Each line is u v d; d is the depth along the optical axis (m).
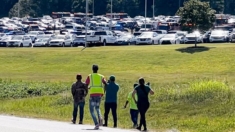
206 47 140.50
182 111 74.06
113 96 58.06
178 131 58.00
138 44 166.88
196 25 147.38
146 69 130.38
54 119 63.34
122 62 136.12
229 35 161.75
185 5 149.00
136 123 59.50
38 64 141.25
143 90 55.81
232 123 63.38
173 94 79.88
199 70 125.06
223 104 74.12
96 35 167.62
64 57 143.62
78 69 134.75
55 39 173.12
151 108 76.06
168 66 130.88
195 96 78.12
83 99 59.16
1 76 124.88
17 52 150.38
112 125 60.78
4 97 94.31
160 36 168.00
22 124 55.22
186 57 134.62
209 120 66.88
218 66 126.44
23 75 126.38
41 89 98.81
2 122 57.19
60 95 89.19
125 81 110.00
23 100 88.62
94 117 54.47
